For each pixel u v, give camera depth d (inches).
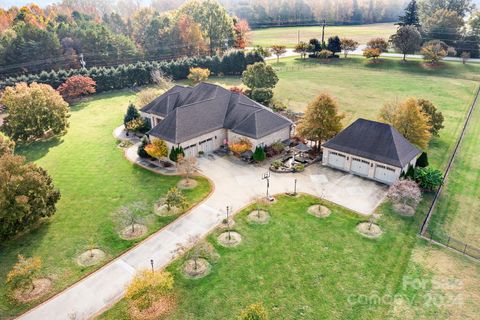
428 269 1223.5
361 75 3796.8
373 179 1770.4
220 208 1556.3
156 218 1498.5
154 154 1877.5
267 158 1993.1
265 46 5216.5
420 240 1365.7
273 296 1116.5
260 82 3090.6
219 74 3941.9
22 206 1337.4
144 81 3609.7
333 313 1059.3
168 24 4793.3
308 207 1556.3
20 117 2266.2
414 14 4751.5
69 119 2701.8
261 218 1482.5
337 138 1868.8
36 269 1138.0
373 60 4306.1
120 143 2230.6
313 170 1870.1
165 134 1935.3
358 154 1774.1
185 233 1405.0
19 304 1111.0
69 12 6446.9
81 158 2052.2
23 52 3727.9
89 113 2824.8
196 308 1079.0
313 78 3703.3
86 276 1212.5
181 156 1808.6
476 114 2682.1
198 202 1600.6
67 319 1059.3
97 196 1665.8
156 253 1306.6
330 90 3280.0
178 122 1942.7
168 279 1072.2
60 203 1614.2
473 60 4293.8
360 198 1620.3
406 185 1510.8
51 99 2351.1
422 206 1573.6
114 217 1507.1
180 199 1486.2
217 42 4879.4
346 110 2753.4
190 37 4566.9
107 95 3319.4
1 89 3043.8
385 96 3088.1
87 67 4121.6
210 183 1755.7
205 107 2092.8
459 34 4603.8
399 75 3767.2
